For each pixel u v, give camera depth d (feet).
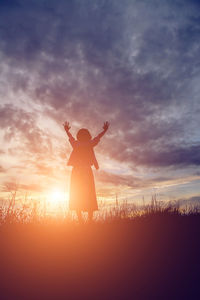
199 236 15.42
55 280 10.10
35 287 9.64
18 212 17.17
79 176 19.45
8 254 11.91
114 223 17.67
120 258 12.12
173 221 17.80
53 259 11.64
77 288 9.65
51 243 13.30
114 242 13.87
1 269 10.63
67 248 12.79
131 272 10.92
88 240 13.93
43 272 10.61
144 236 15.07
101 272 10.80
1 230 14.52
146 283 10.07
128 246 13.55
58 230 15.30
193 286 9.77
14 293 9.25
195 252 13.11
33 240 13.55
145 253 12.84
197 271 11.00
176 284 10.00
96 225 17.07
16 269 10.71
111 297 9.18
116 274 10.71
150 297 9.07
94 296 9.22
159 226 16.87
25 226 15.62
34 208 18.04
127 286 9.84
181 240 14.85
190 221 18.16
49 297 9.12
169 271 11.06
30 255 11.93
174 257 12.50
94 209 19.26
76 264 11.32
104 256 12.21
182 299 8.91
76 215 19.11
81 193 19.15
